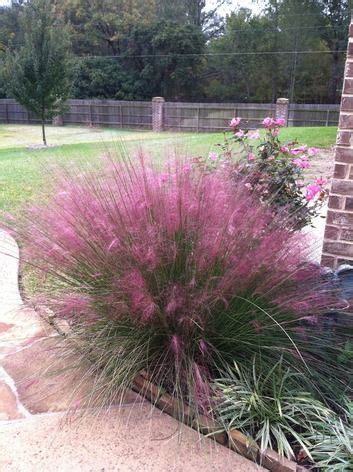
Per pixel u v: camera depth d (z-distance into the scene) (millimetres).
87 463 1458
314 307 1759
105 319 1701
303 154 3070
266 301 1701
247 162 2705
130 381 1660
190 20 29641
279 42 24891
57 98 13078
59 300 1812
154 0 28453
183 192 1772
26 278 2756
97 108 22406
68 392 1773
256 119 19000
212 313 1639
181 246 1654
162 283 1638
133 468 1439
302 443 1428
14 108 23859
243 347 1716
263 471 1425
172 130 20719
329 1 23500
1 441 1545
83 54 27484
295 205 2549
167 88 26875
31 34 12312
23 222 2119
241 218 1755
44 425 1620
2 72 13633
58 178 2205
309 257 1978
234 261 1623
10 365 1979
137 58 26766
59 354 1854
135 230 1683
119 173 1929
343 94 2025
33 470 1433
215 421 1537
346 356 1765
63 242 1770
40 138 16156
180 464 1454
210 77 26938
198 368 1579
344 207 2156
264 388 1612
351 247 2184
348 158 2090
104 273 1712
